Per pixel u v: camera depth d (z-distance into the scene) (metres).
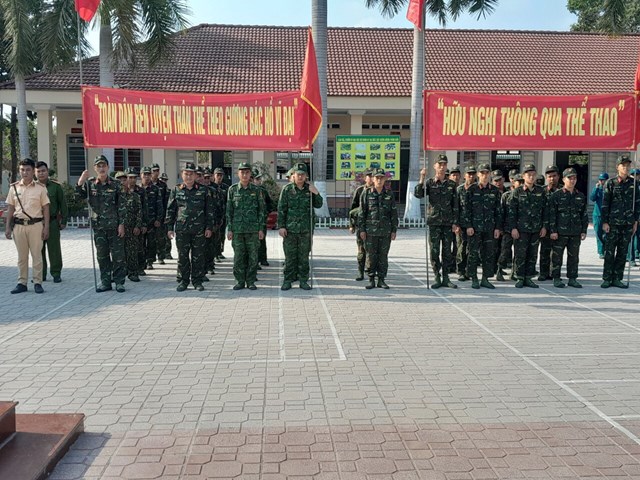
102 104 8.66
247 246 8.84
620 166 9.02
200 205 8.77
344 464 3.55
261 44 26.16
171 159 23.38
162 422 4.12
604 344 6.09
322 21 17.38
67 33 16.55
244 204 8.77
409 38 27.91
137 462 3.56
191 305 7.77
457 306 7.82
